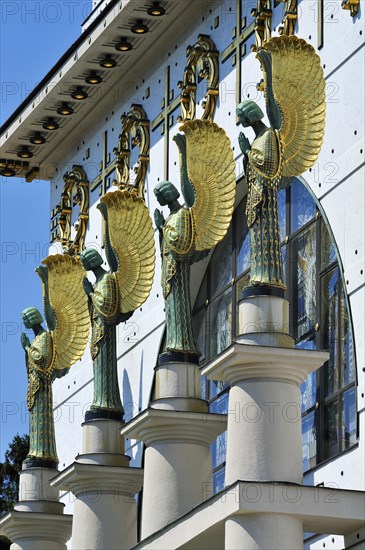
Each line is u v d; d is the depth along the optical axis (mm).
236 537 28750
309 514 28719
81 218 44938
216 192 34656
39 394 40875
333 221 33281
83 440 37531
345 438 33000
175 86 40469
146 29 40375
